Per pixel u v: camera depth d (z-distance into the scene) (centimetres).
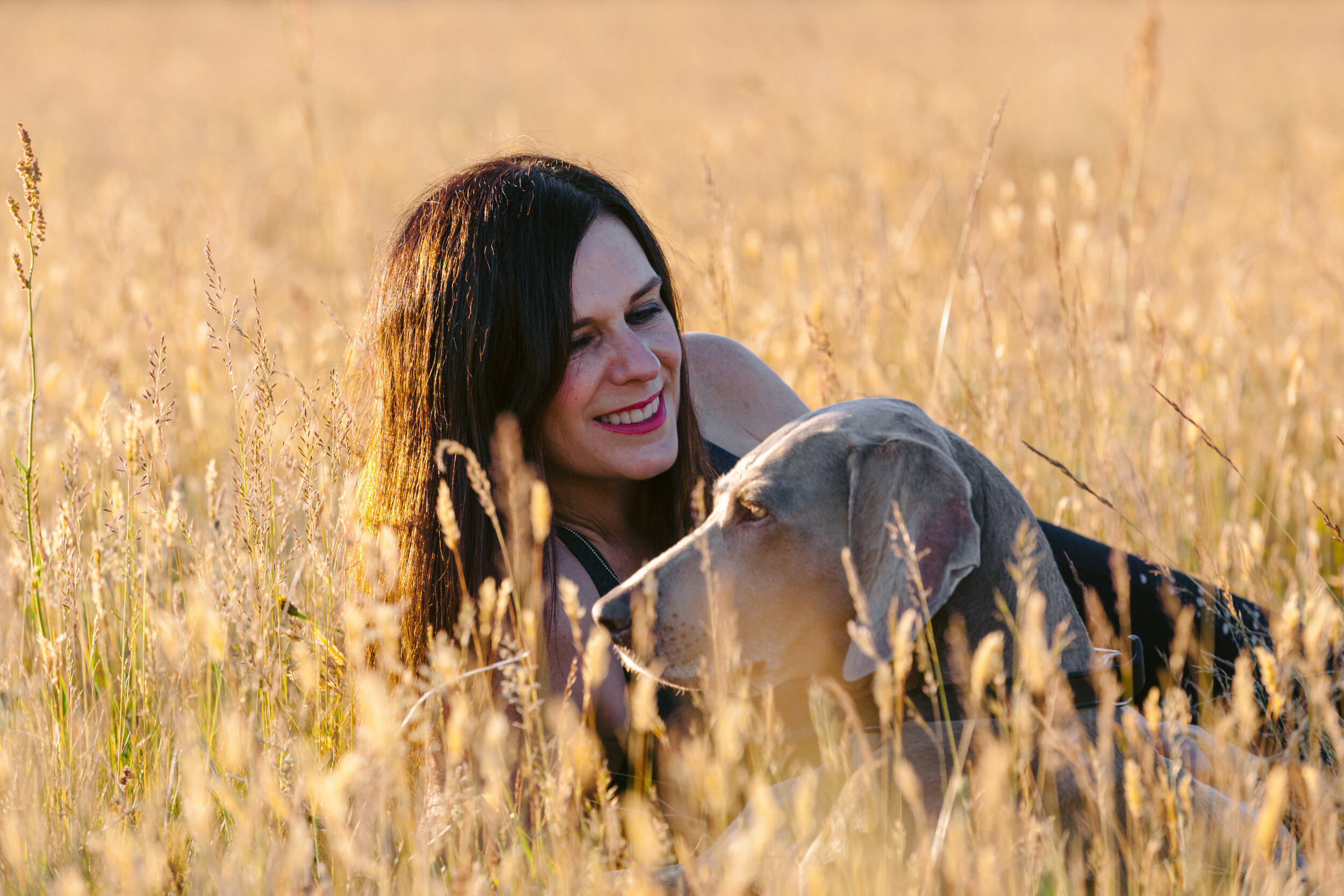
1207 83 1884
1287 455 500
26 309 546
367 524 325
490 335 308
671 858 285
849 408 301
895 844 237
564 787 237
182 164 1400
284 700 290
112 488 332
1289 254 682
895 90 1656
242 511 317
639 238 341
